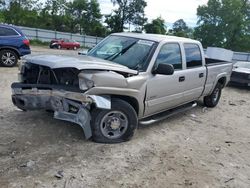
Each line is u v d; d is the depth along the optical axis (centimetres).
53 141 469
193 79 646
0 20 5575
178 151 491
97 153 444
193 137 568
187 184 391
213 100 818
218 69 769
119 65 484
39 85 453
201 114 750
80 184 362
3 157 406
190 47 651
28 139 468
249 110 873
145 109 522
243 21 6850
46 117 566
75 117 449
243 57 3834
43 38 4641
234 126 681
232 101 988
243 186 405
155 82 523
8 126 513
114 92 454
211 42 7112
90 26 7694
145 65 515
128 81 468
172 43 584
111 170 402
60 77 462
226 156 497
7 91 771
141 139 520
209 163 461
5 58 1205
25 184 350
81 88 433
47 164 399
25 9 6222
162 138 539
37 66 480
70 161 412
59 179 367
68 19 7131
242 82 1253
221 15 6931
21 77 507
